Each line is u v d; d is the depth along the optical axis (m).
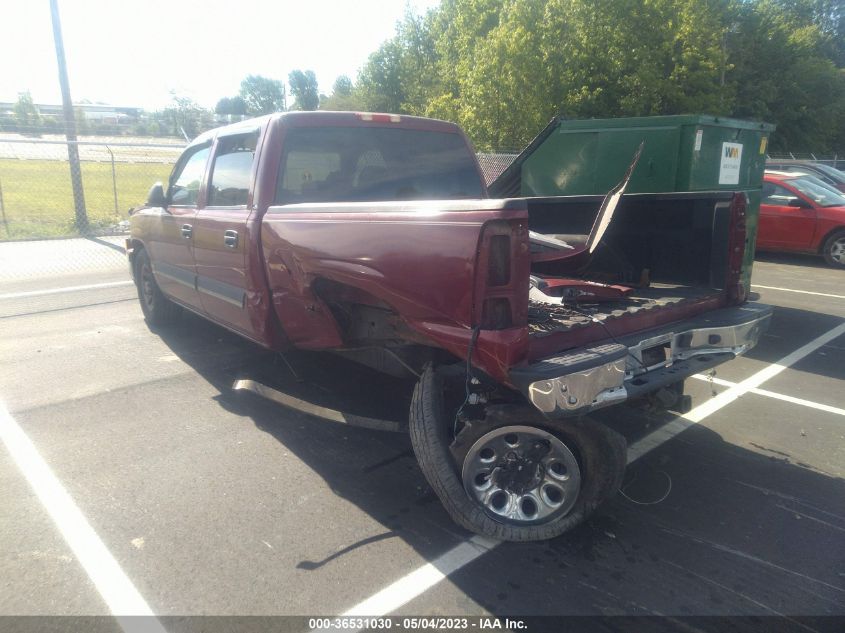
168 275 6.08
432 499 3.71
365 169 4.84
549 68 16.50
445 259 3.00
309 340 4.23
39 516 3.47
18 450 4.22
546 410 2.84
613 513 3.61
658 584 3.00
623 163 7.36
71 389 5.32
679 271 4.47
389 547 3.24
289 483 3.86
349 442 4.43
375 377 5.68
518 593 2.92
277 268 4.18
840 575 3.08
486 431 3.19
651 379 3.48
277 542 3.26
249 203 4.49
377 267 3.34
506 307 2.93
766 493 3.84
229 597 2.85
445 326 3.08
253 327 4.57
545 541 3.31
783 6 47.41
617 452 3.18
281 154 4.44
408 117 5.05
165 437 4.45
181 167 6.03
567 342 3.19
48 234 14.09
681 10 19.42
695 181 7.01
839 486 3.93
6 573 3.00
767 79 32.09
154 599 2.83
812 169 17.03
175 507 3.57
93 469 3.98
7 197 19.97
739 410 5.13
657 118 7.04
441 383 3.43
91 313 7.92
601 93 18.00
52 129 29.22
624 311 3.57
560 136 7.82
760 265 12.35
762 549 3.28
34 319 7.61
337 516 3.51
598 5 17.64
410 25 38.00
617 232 4.75
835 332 7.46
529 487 3.30
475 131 17.42
